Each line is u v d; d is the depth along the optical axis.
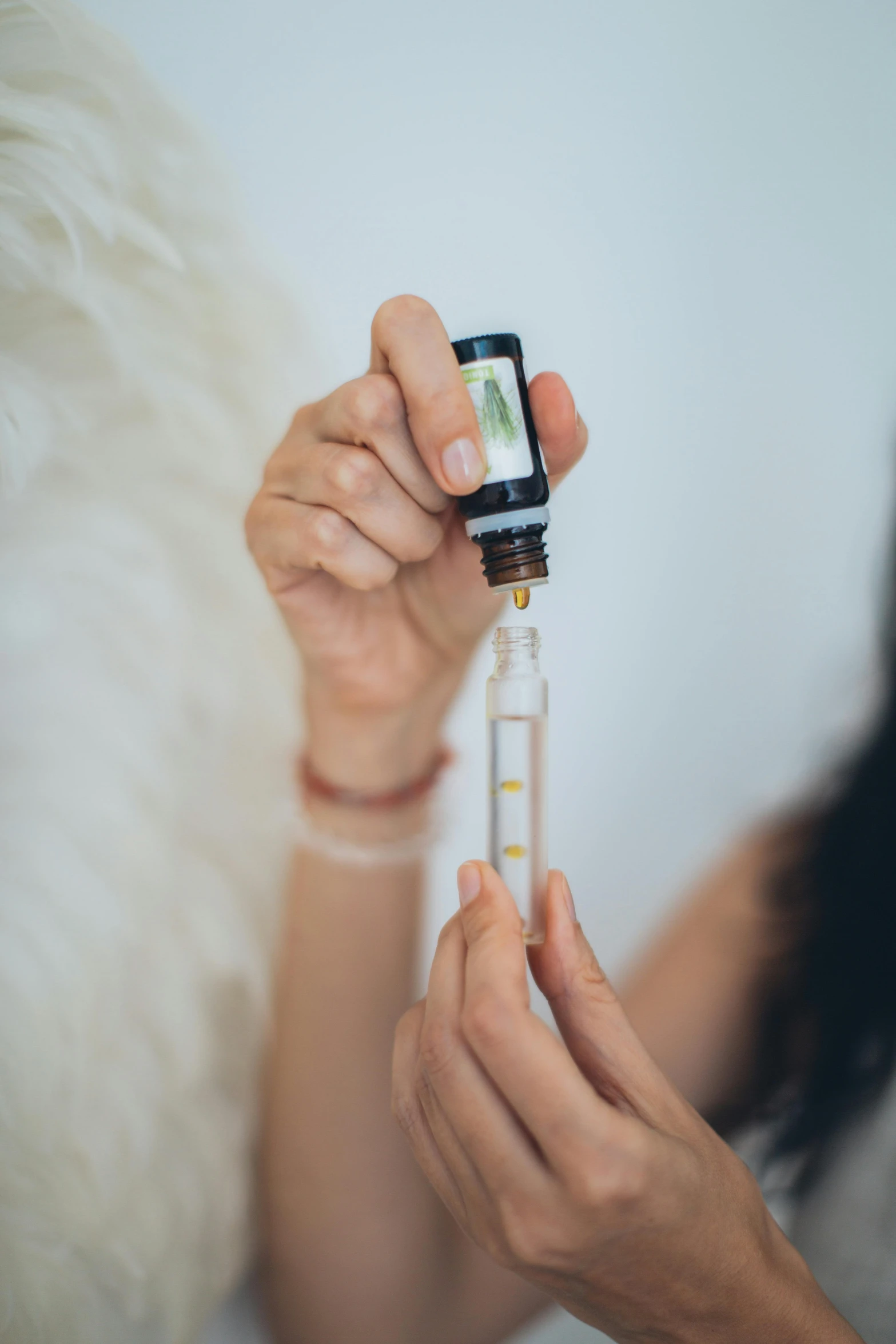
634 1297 0.42
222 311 0.56
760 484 0.57
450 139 0.56
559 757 0.57
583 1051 0.44
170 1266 0.56
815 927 0.57
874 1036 0.57
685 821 0.57
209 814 0.56
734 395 0.56
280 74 0.55
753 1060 0.57
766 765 0.57
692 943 0.57
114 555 0.56
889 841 0.57
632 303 0.56
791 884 0.57
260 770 0.57
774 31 0.55
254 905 0.56
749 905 0.57
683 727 0.57
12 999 0.56
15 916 0.56
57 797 0.56
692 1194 0.41
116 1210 0.56
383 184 0.56
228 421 0.56
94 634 0.56
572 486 0.56
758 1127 0.57
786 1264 0.44
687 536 0.57
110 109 0.55
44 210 0.55
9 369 0.55
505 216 0.56
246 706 0.57
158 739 0.56
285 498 0.48
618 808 0.57
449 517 0.49
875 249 0.56
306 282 0.56
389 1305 0.55
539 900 0.46
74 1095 0.56
